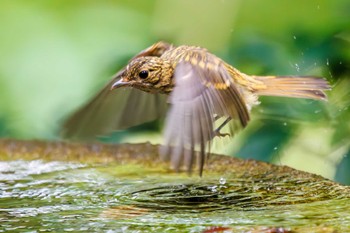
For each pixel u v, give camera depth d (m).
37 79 14.11
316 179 8.93
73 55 14.22
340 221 7.22
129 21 14.59
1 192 8.77
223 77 8.57
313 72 12.37
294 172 9.23
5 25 14.56
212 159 9.73
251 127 12.65
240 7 13.48
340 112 12.27
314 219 7.33
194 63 8.65
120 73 9.55
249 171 9.34
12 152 10.38
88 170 9.70
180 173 9.44
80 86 14.01
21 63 14.26
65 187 8.98
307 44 12.53
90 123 9.48
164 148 7.57
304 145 12.53
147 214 7.79
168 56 9.56
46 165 9.94
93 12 14.76
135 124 9.68
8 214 7.86
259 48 12.47
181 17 13.82
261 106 12.32
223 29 13.53
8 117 13.95
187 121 7.80
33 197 8.58
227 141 9.02
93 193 8.70
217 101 8.38
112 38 14.43
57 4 14.91
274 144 12.42
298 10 12.91
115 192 8.73
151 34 14.31
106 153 10.21
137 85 9.45
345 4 12.48
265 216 7.54
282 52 12.48
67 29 14.57
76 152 10.29
